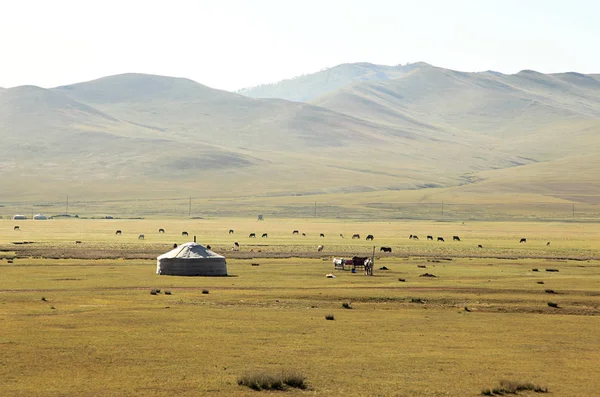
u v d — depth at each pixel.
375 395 41.62
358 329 65.50
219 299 86.25
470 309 81.81
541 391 43.16
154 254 168.62
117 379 44.53
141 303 81.44
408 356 53.50
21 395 40.28
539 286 104.12
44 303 80.00
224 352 53.66
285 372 45.41
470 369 49.38
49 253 165.88
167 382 43.88
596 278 118.88
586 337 63.28
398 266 144.38
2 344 54.72
